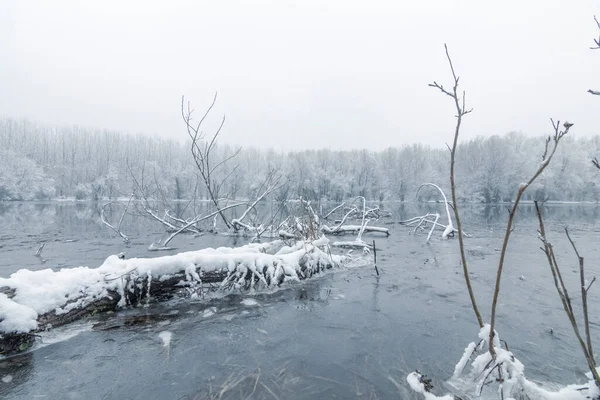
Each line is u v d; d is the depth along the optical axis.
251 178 35.88
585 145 57.03
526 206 42.03
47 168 48.38
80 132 60.19
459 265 7.36
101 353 3.13
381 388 2.59
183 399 2.45
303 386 2.62
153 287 4.44
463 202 49.41
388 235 12.73
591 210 33.06
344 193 54.22
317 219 8.62
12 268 6.77
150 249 9.17
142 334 3.56
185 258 4.71
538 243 10.88
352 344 3.38
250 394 2.51
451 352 3.21
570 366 2.95
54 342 3.31
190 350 3.22
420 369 2.88
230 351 3.21
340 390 2.56
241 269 5.05
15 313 3.04
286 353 3.18
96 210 28.09
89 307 3.85
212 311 4.30
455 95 1.83
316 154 62.44
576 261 7.86
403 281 5.94
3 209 28.50
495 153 48.22
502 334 3.65
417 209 34.78
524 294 5.14
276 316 4.16
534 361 3.05
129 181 40.03
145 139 58.94
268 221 14.41
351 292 5.25
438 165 60.00
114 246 9.88
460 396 2.43
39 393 2.51
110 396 2.49
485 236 12.73
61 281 3.69
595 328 3.79
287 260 5.71
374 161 58.75
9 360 2.96
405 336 3.59
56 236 12.10
